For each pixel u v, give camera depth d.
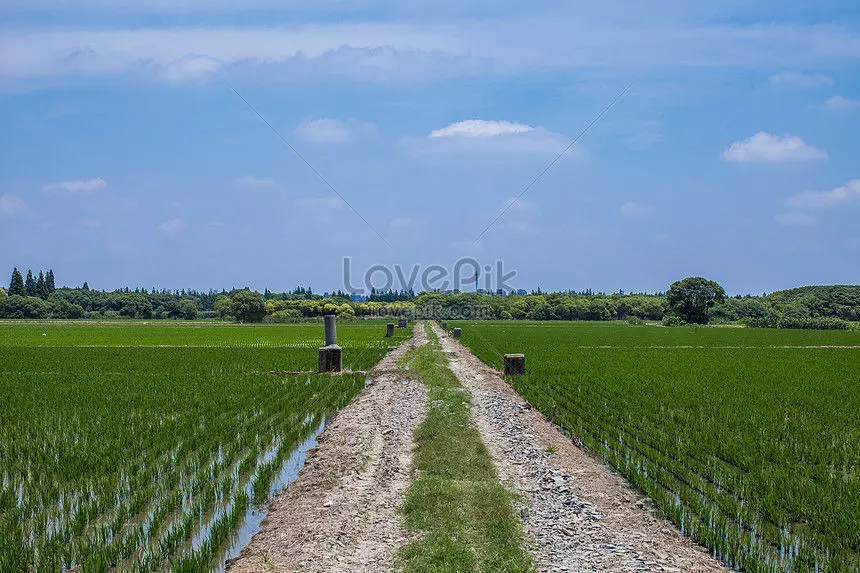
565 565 9.75
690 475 14.23
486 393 27.17
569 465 15.57
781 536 10.70
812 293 176.88
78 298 161.00
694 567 9.79
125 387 27.89
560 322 141.00
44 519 11.27
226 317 148.25
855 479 13.84
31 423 19.61
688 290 141.12
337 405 24.20
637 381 30.53
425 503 12.15
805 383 29.83
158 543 10.87
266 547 10.59
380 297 167.62
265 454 17.08
